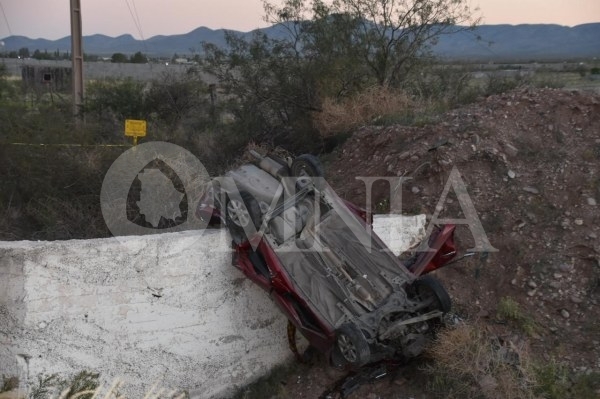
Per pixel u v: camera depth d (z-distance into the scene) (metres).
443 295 5.73
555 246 6.72
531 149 8.03
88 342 5.52
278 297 5.76
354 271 6.14
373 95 11.53
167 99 17.38
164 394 5.88
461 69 14.46
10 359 5.31
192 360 6.03
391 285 5.96
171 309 5.86
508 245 6.96
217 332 6.13
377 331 5.57
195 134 13.33
